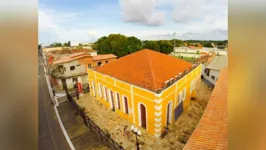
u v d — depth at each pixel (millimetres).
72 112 16953
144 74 14102
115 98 15883
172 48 38500
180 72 16109
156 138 12188
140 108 13297
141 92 12516
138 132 10453
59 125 14758
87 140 12727
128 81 14008
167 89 12383
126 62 17219
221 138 4672
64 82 23422
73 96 20953
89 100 19578
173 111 13820
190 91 17484
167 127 12672
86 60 24938
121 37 32438
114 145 11492
